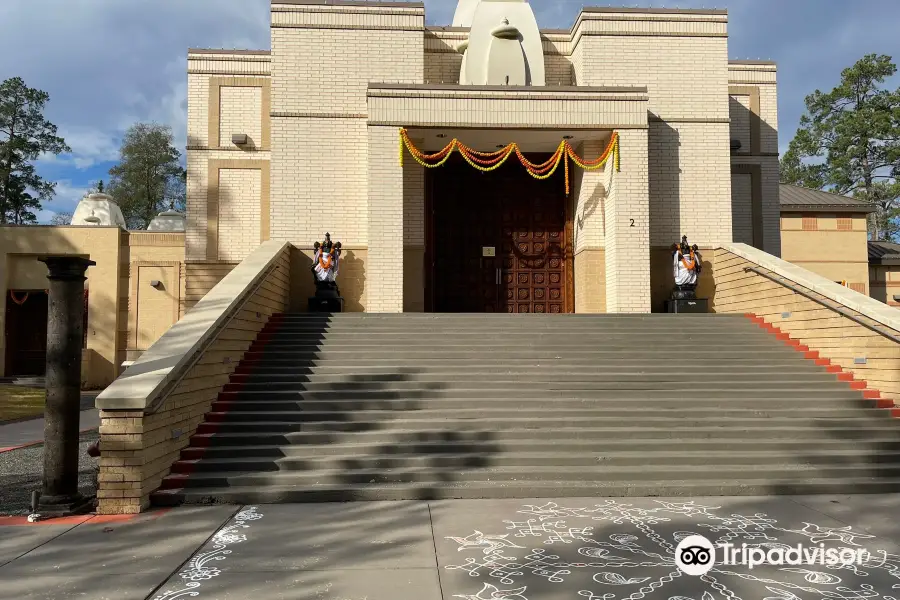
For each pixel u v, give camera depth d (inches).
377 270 550.9
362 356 428.5
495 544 226.7
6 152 1638.8
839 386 404.5
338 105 609.6
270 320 488.1
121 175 1946.4
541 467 316.5
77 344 289.6
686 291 569.6
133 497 273.1
